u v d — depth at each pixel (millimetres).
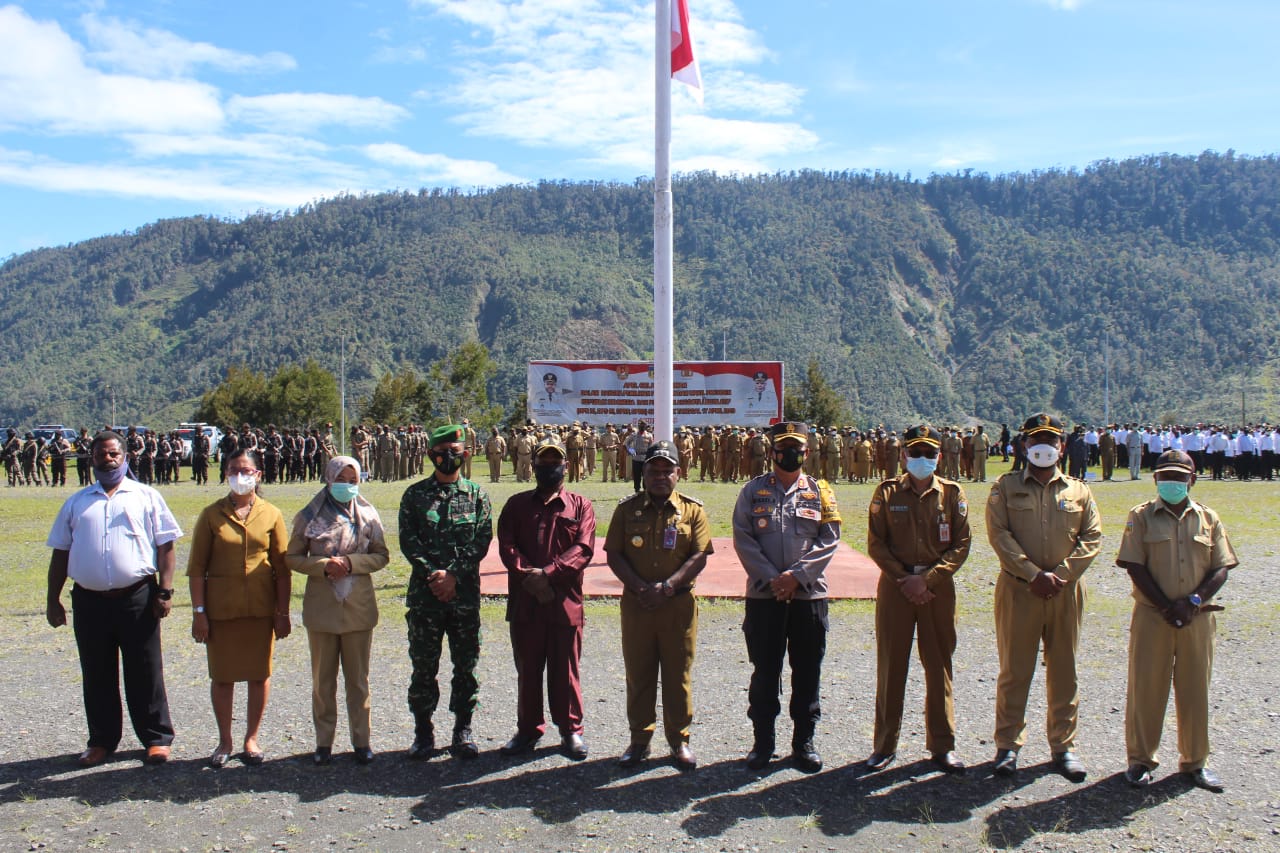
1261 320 181375
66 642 8344
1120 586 10750
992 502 5438
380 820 4715
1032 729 6004
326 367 174375
